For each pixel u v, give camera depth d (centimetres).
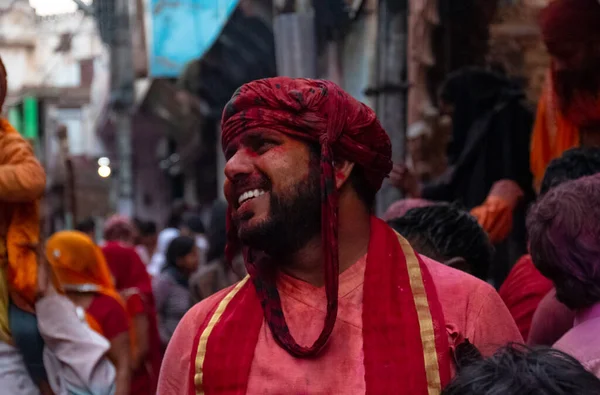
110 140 2472
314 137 169
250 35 1143
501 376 131
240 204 174
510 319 172
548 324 234
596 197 197
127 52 1597
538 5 553
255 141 171
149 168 2448
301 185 169
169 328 584
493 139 423
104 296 424
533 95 537
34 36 3559
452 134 438
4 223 319
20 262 319
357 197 175
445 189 427
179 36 1094
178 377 179
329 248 164
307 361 163
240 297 178
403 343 161
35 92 2895
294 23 706
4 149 314
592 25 318
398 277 169
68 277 426
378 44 593
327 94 169
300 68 704
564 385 128
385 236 174
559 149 342
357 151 171
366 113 172
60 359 331
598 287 196
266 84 171
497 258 405
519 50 553
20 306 323
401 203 289
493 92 425
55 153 1761
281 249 172
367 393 158
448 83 436
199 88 1368
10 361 320
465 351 159
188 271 597
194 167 2011
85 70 3509
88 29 3450
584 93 325
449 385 137
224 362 166
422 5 586
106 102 2080
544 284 260
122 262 545
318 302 170
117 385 417
